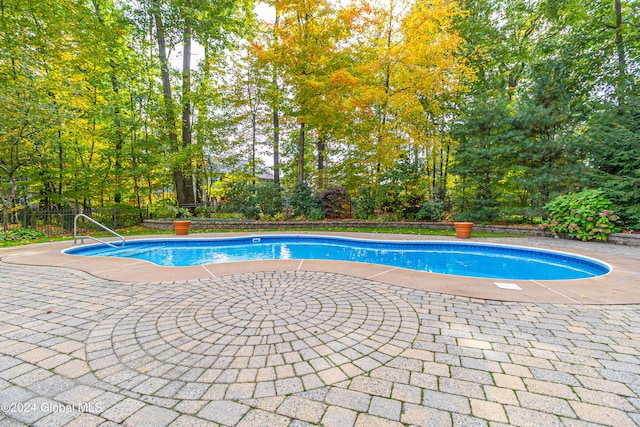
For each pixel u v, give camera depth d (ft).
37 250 22.58
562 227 28.86
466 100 44.98
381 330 8.48
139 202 44.65
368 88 38.32
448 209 44.60
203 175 51.37
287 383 5.94
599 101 33.81
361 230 37.78
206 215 43.21
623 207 26.91
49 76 30.91
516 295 11.73
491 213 36.55
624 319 9.32
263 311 10.00
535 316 9.56
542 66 35.58
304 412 5.10
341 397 5.50
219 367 6.54
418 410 5.14
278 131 48.14
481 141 36.35
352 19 36.35
